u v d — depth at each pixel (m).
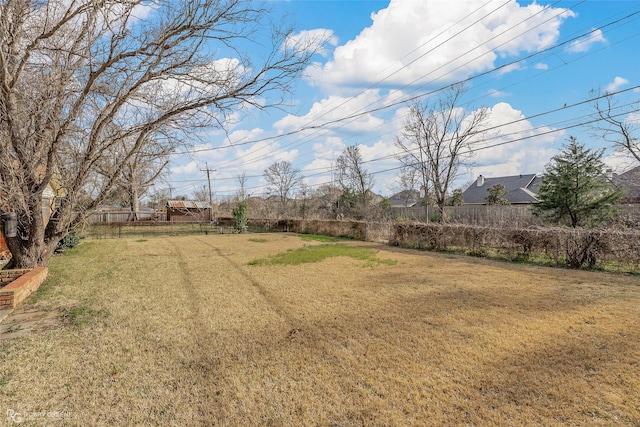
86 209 7.70
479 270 8.45
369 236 17.58
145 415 2.62
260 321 4.75
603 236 8.38
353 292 6.30
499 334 4.13
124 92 6.61
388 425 2.47
